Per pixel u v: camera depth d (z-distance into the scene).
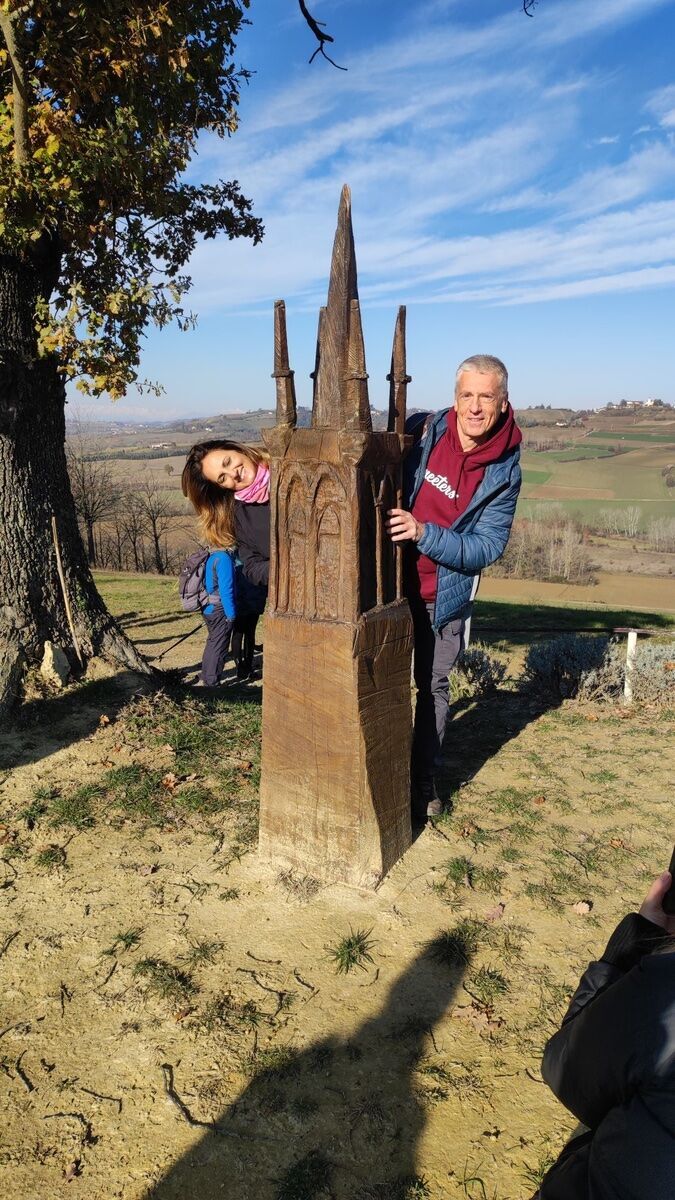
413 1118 2.36
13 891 3.54
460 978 2.95
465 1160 2.22
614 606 21.73
